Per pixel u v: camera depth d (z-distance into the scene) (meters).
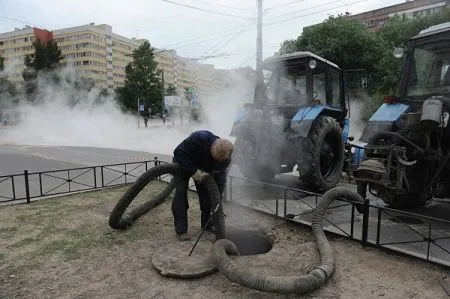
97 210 5.83
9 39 55.84
